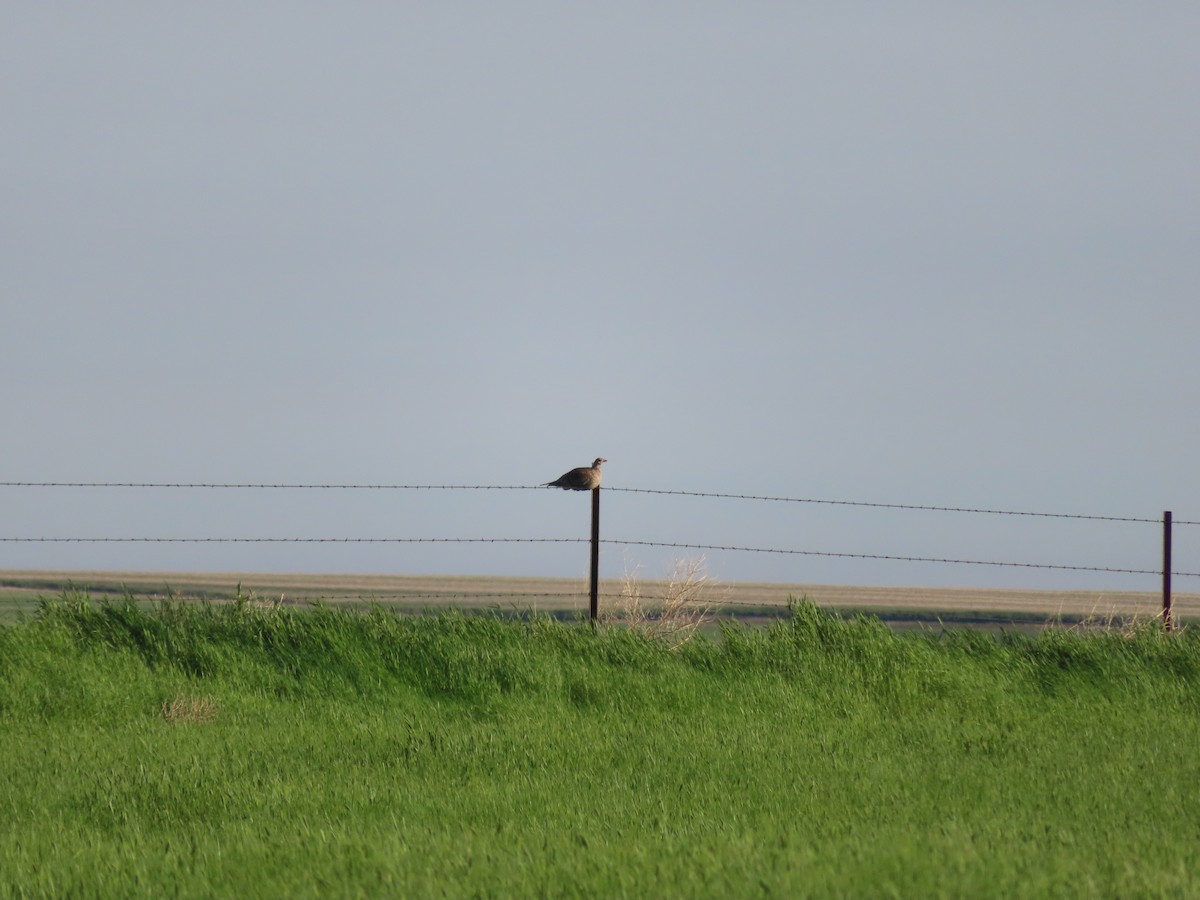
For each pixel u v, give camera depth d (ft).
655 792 36.88
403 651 57.00
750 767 40.98
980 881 25.14
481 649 57.98
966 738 47.09
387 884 26.09
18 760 41.19
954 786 37.52
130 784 36.78
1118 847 28.94
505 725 49.26
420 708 52.90
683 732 48.14
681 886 25.41
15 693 51.13
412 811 33.83
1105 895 24.90
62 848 29.76
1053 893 24.71
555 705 53.52
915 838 28.89
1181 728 50.52
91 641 57.21
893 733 48.62
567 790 36.81
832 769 40.55
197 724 48.44
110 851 29.12
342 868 27.25
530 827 31.60
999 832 30.19
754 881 25.41
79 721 48.65
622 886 25.45
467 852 28.27
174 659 56.65
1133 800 35.60
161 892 26.37
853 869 26.08
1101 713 54.19
